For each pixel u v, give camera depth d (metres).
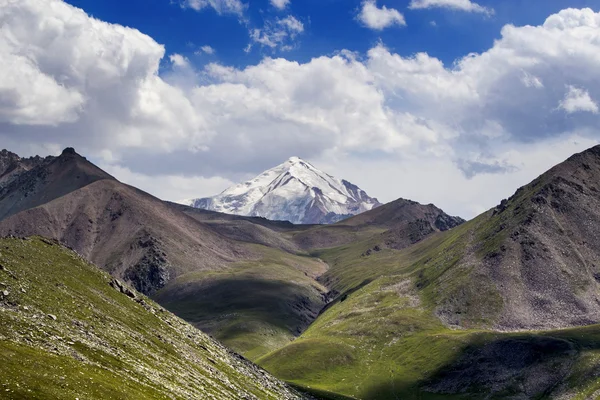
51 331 112.31
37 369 88.62
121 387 99.88
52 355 98.00
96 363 108.12
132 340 144.38
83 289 163.62
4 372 82.81
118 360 118.31
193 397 123.38
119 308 168.50
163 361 142.50
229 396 149.75
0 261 144.12
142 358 133.00
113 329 143.00
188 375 144.12
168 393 114.44
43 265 164.12
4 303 116.38
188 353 168.38
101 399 89.88
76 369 96.75
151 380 117.12
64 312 131.25
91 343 119.56
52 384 85.94
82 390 89.25
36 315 118.44
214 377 161.00
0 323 102.44
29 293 130.00
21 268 148.00
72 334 118.31
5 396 76.69
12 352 90.69
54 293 142.62
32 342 100.75
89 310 146.75
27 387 81.69
